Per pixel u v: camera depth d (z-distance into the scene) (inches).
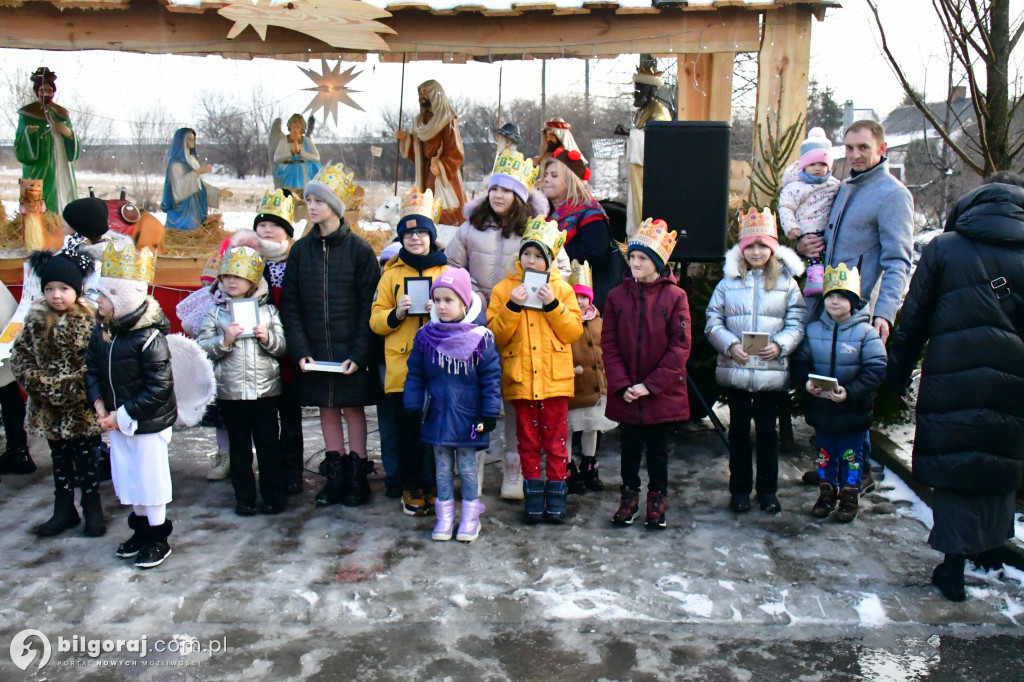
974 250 149.7
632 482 185.2
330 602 150.8
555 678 130.0
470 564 165.3
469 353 170.1
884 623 145.2
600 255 213.2
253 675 130.8
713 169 211.2
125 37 266.2
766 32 265.0
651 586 156.1
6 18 261.4
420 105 302.8
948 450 148.0
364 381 193.5
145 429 160.2
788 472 220.5
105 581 158.4
